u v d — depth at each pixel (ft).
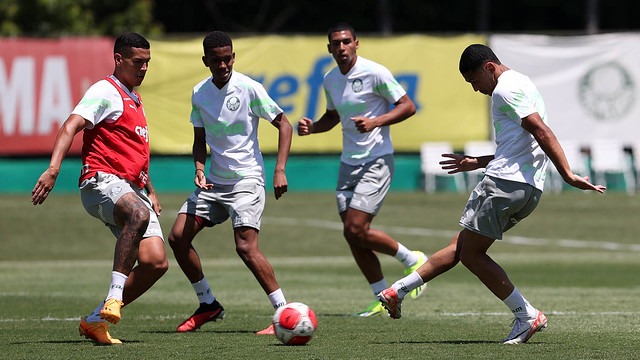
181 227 102.58
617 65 293.84
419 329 100.68
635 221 250.16
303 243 220.64
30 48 279.49
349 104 120.67
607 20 451.53
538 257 200.23
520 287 149.59
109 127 90.07
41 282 159.74
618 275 167.94
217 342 89.66
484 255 88.17
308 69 288.71
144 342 89.86
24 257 205.16
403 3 444.96
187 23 443.32
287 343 86.79
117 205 88.22
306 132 122.72
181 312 119.75
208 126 102.53
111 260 203.10
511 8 453.17
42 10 354.33
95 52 282.77
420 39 291.58
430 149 294.05
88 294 141.38
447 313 116.98
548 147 82.64
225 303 130.41
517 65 292.81
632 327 100.68
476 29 444.96
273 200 276.00
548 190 305.53
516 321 87.97
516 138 85.92
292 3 443.73
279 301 100.37
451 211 261.85
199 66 284.82
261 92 101.76
